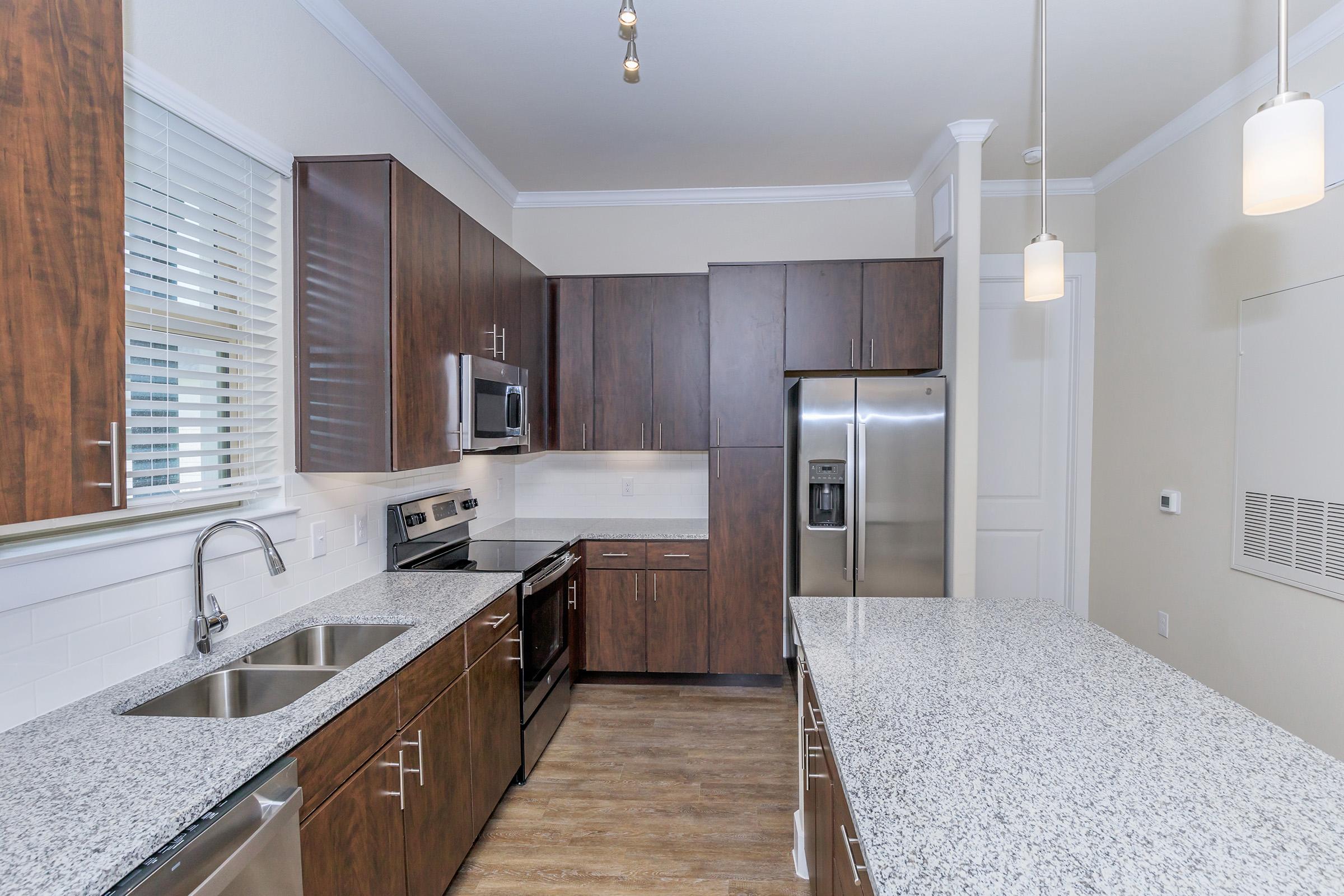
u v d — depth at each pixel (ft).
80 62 3.25
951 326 10.43
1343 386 7.14
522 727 8.09
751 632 11.16
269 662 5.51
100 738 3.73
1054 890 2.46
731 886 6.31
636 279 11.74
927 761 3.48
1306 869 2.58
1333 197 7.27
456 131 9.86
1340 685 7.21
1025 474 12.36
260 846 3.44
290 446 6.30
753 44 7.72
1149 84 8.68
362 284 6.24
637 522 12.56
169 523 5.15
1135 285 10.82
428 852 5.57
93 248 3.33
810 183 12.18
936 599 6.95
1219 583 8.98
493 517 11.82
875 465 10.43
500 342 9.21
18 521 2.98
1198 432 9.37
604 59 8.02
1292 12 7.16
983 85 8.69
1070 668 4.87
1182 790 3.18
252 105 5.82
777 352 11.09
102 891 2.61
